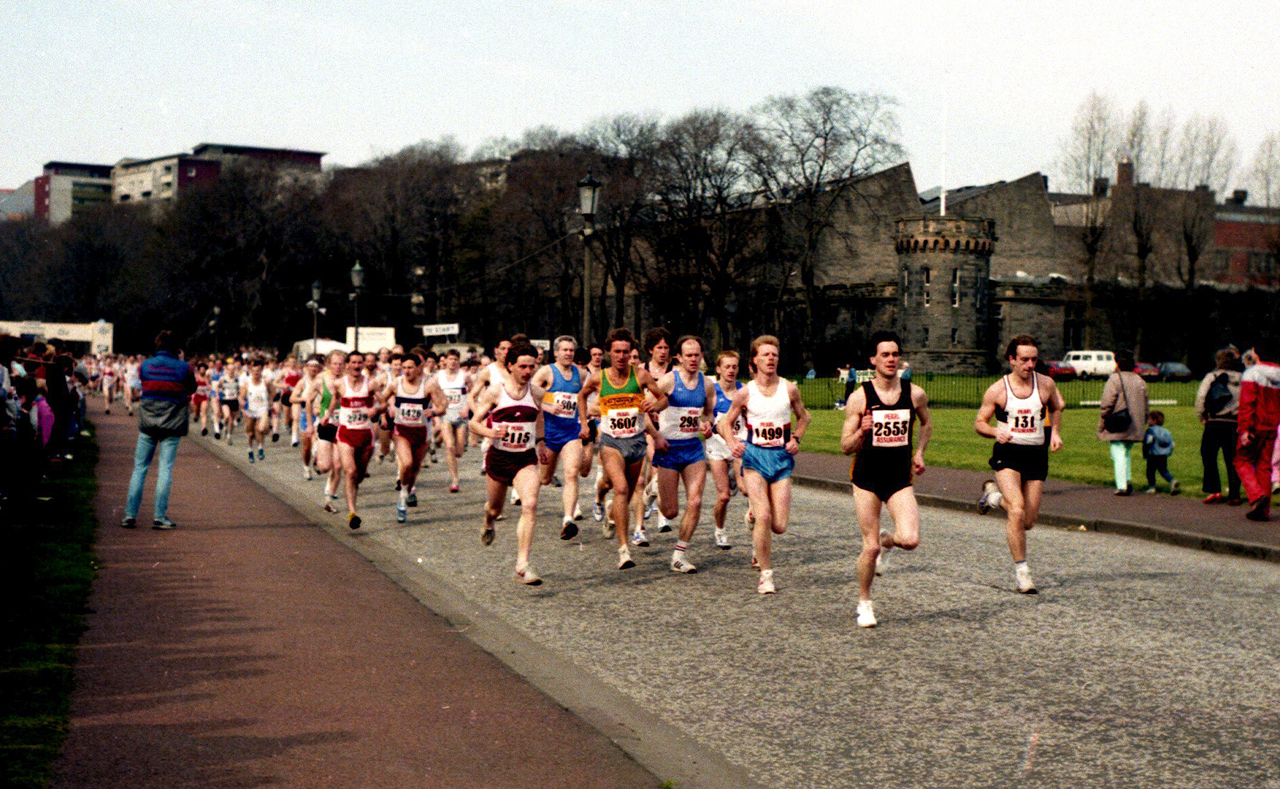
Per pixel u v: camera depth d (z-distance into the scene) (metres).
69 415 17.91
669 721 5.46
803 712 5.64
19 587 7.89
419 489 16.33
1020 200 77.88
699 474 9.65
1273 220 72.06
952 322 69.69
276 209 78.69
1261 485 12.43
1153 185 67.44
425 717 5.36
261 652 6.49
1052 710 5.70
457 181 77.56
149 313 88.06
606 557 10.37
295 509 13.83
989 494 9.78
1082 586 9.02
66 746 4.75
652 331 10.94
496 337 81.31
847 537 11.76
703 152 61.34
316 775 4.52
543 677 6.17
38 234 104.06
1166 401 46.25
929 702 5.83
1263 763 4.96
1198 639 7.23
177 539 10.89
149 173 142.88
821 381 46.72
